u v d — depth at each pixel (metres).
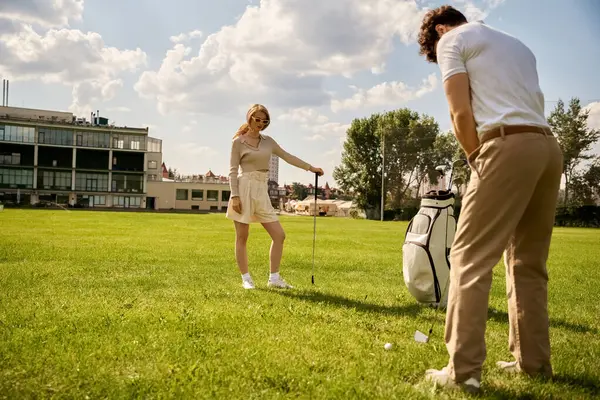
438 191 4.37
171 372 2.42
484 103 2.32
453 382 2.27
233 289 5.04
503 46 2.37
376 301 4.61
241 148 5.16
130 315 3.61
